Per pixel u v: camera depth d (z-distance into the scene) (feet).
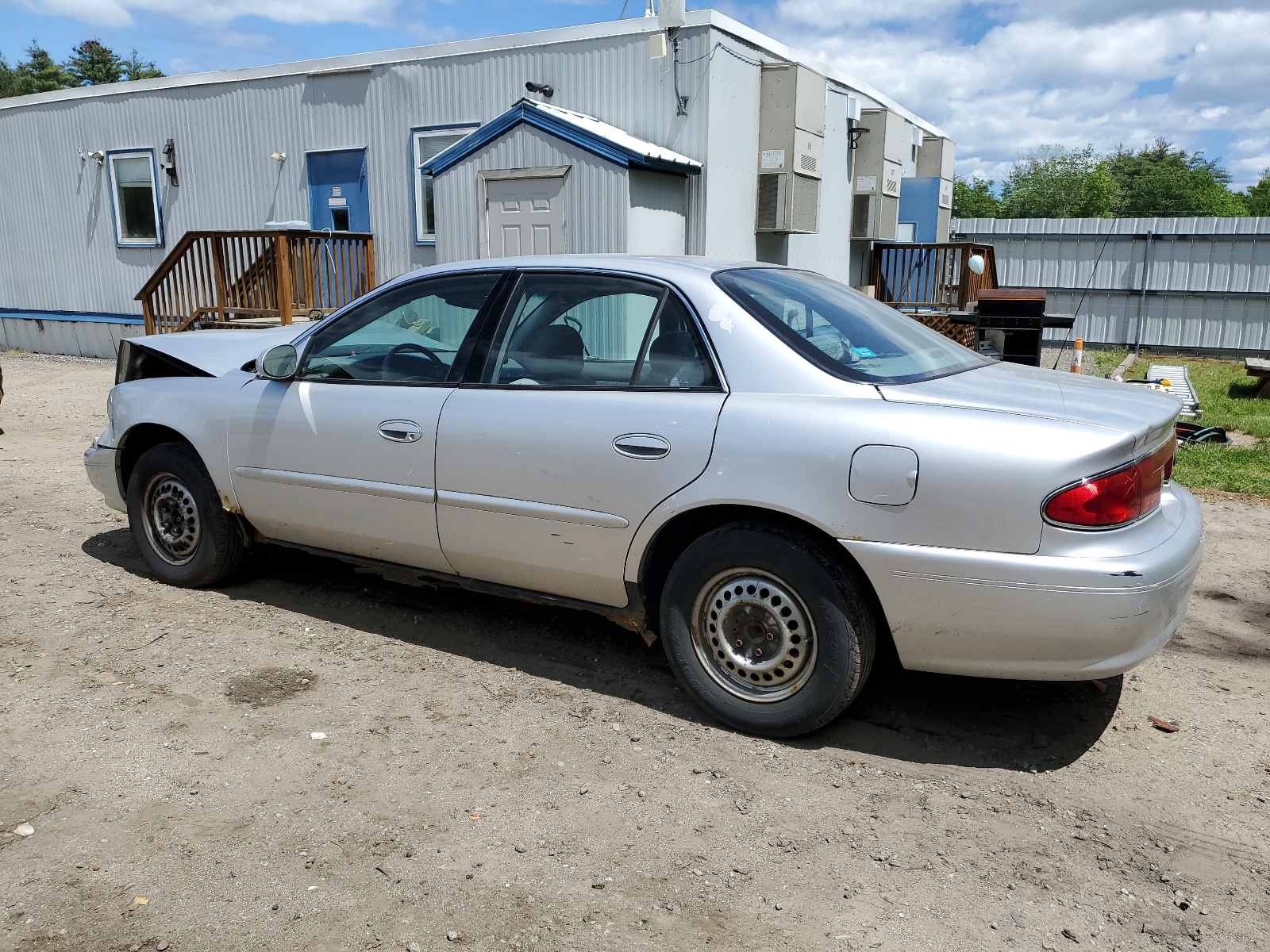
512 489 12.23
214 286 45.01
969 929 8.05
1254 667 13.66
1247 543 19.56
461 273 13.42
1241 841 9.41
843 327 12.05
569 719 11.75
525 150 34.04
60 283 53.31
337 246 43.60
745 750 11.06
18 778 10.17
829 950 7.77
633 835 9.36
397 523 13.35
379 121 42.24
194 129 47.16
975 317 27.78
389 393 13.38
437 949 7.72
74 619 14.64
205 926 7.97
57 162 51.72
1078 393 11.18
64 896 8.30
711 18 34.40
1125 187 241.55
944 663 10.43
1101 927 8.11
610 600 12.19
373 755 10.77
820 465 10.34
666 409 11.27
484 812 9.68
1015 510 9.66
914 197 57.57
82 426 31.60
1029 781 10.53
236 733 11.22
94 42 193.88
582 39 36.99
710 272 12.04
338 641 14.02
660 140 36.17
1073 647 9.74
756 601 11.07
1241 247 58.03
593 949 7.75
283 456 14.24
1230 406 37.78
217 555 15.51
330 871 8.71
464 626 14.67
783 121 38.63
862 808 9.89
